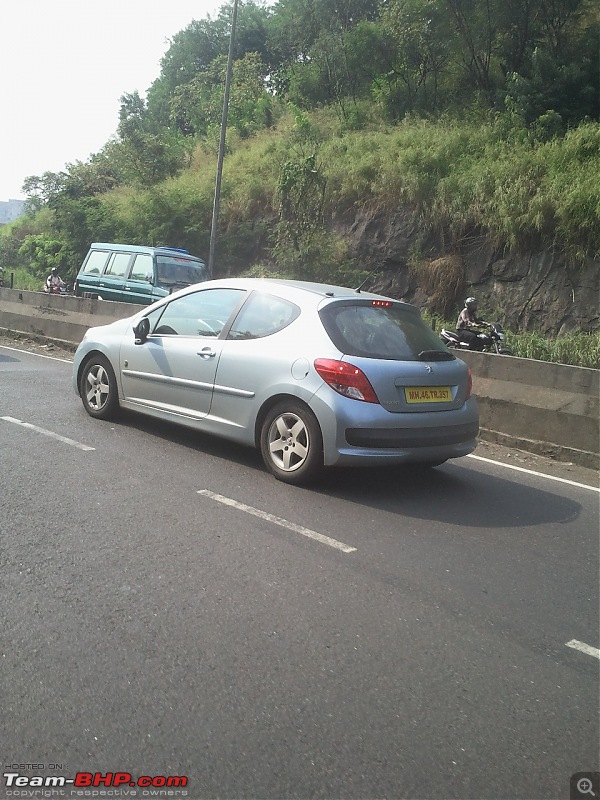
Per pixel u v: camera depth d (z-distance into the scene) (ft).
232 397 21.85
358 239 79.46
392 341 20.77
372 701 10.48
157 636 11.91
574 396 28.04
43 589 13.32
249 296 22.67
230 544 15.97
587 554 17.15
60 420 26.09
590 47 85.40
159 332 24.82
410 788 8.80
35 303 51.42
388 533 17.44
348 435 19.33
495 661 11.86
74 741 9.29
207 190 97.86
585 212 62.85
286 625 12.53
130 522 16.87
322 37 115.14
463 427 21.25
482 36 94.63
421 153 80.12
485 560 16.24
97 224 105.19
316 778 8.86
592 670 11.78
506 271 68.28
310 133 103.30
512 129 78.79
